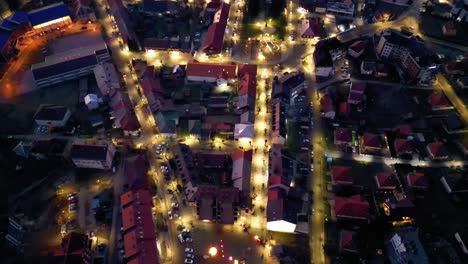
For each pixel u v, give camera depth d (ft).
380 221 570.87
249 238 561.43
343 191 612.29
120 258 539.29
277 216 552.82
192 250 547.49
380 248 549.13
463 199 602.44
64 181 621.31
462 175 631.15
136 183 597.52
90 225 572.10
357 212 567.59
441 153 649.20
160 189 615.16
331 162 647.56
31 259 540.11
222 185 618.03
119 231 565.53
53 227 571.69
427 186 611.06
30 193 608.19
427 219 582.35
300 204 593.42
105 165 626.64
